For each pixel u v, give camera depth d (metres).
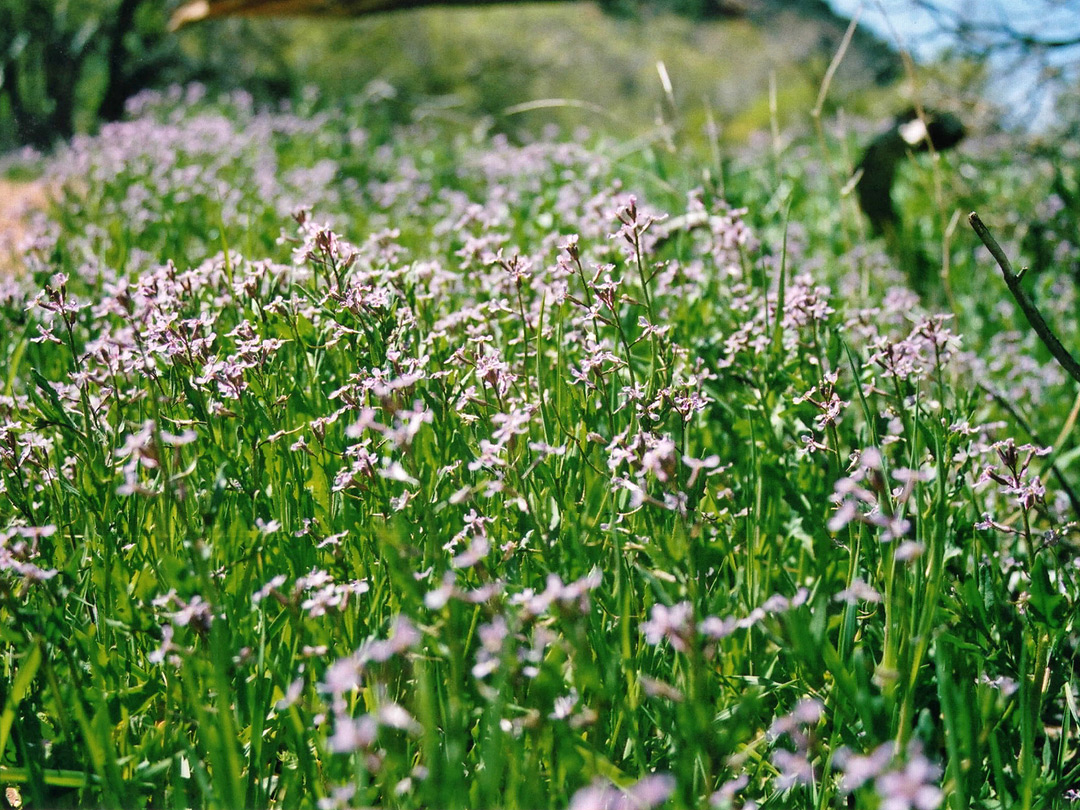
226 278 3.11
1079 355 5.28
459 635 1.57
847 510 1.50
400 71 29.69
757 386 2.92
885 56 10.95
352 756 1.69
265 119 10.40
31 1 19.48
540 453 2.20
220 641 1.60
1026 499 2.12
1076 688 2.33
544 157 6.81
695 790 1.69
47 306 2.39
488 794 1.38
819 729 2.01
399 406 2.22
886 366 2.47
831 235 7.36
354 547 2.14
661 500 2.12
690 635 1.41
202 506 2.18
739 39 33.72
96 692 1.84
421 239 5.81
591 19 35.00
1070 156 7.58
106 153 7.37
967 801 1.80
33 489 2.49
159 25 21.94
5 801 1.93
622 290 3.42
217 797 1.63
